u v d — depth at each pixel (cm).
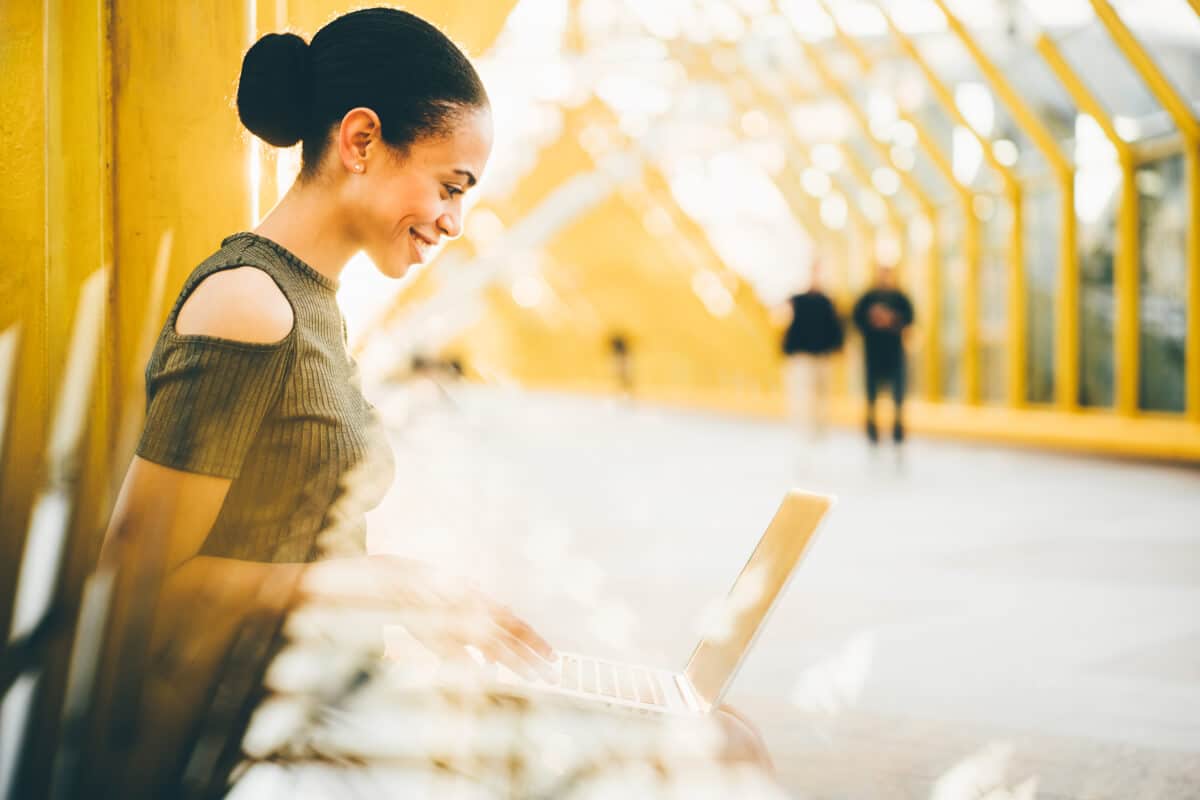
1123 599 414
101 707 117
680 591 416
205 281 111
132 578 106
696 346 2211
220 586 111
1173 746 250
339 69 120
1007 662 324
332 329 122
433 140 122
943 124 1291
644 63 1316
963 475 865
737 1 1207
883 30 1164
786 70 1327
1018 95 1098
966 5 1029
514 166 1465
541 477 822
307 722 121
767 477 856
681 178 1645
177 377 107
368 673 126
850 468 927
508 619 124
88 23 161
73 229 162
